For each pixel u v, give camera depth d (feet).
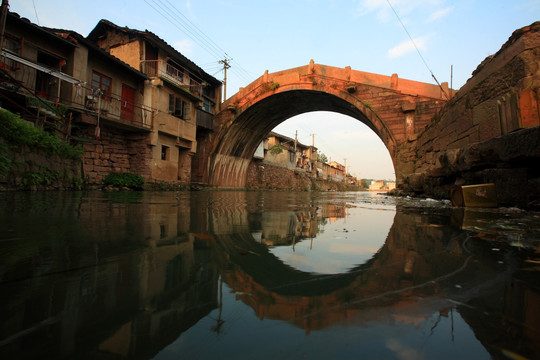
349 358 1.73
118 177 39.70
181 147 55.52
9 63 29.55
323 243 5.66
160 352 1.73
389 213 12.82
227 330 2.08
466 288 3.07
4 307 2.31
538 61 15.12
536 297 2.81
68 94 34.96
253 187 95.96
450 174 21.17
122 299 2.59
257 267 3.84
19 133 20.35
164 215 9.76
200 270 3.61
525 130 12.00
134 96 46.14
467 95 23.16
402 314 2.42
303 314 2.40
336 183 204.54
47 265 3.57
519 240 6.13
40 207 10.62
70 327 2.03
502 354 1.81
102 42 53.52
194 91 59.00
